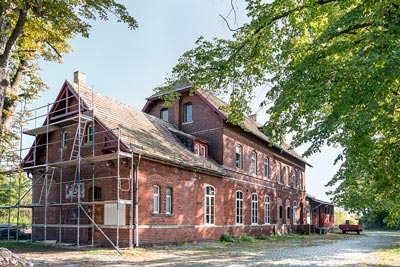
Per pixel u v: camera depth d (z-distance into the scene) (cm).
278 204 3631
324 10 1258
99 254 1589
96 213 1973
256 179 3198
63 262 1340
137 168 1900
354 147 943
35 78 2070
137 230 1856
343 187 1241
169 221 2095
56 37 1580
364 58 860
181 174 2241
